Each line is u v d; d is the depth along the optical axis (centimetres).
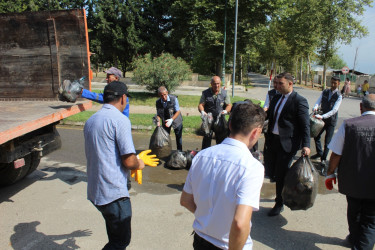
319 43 2900
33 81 466
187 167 576
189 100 1442
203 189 172
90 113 1070
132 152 242
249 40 2586
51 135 449
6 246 321
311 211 413
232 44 2600
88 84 450
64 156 642
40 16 443
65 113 412
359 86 2483
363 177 278
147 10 2752
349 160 285
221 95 548
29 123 335
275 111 397
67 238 337
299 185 351
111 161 241
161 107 607
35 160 479
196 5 2380
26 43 455
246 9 2459
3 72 471
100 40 2705
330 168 309
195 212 182
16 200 432
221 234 167
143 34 2705
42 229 355
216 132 539
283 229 366
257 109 177
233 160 163
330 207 425
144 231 354
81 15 433
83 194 455
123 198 250
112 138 240
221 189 163
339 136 294
